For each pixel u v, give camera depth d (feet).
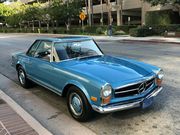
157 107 17.89
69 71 16.31
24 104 19.99
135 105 14.78
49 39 20.04
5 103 18.62
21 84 24.80
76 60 18.56
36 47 21.53
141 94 15.17
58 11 142.41
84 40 20.59
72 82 15.76
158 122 15.64
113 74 15.35
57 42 19.17
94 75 15.15
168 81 24.71
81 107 15.52
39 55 20.66
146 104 15.39
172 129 14.70
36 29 180.96
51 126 15.81
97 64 17.34
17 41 94.89
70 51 19.17
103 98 13.94
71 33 137.18
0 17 239.91
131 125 15.40
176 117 16.24
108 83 14.01
